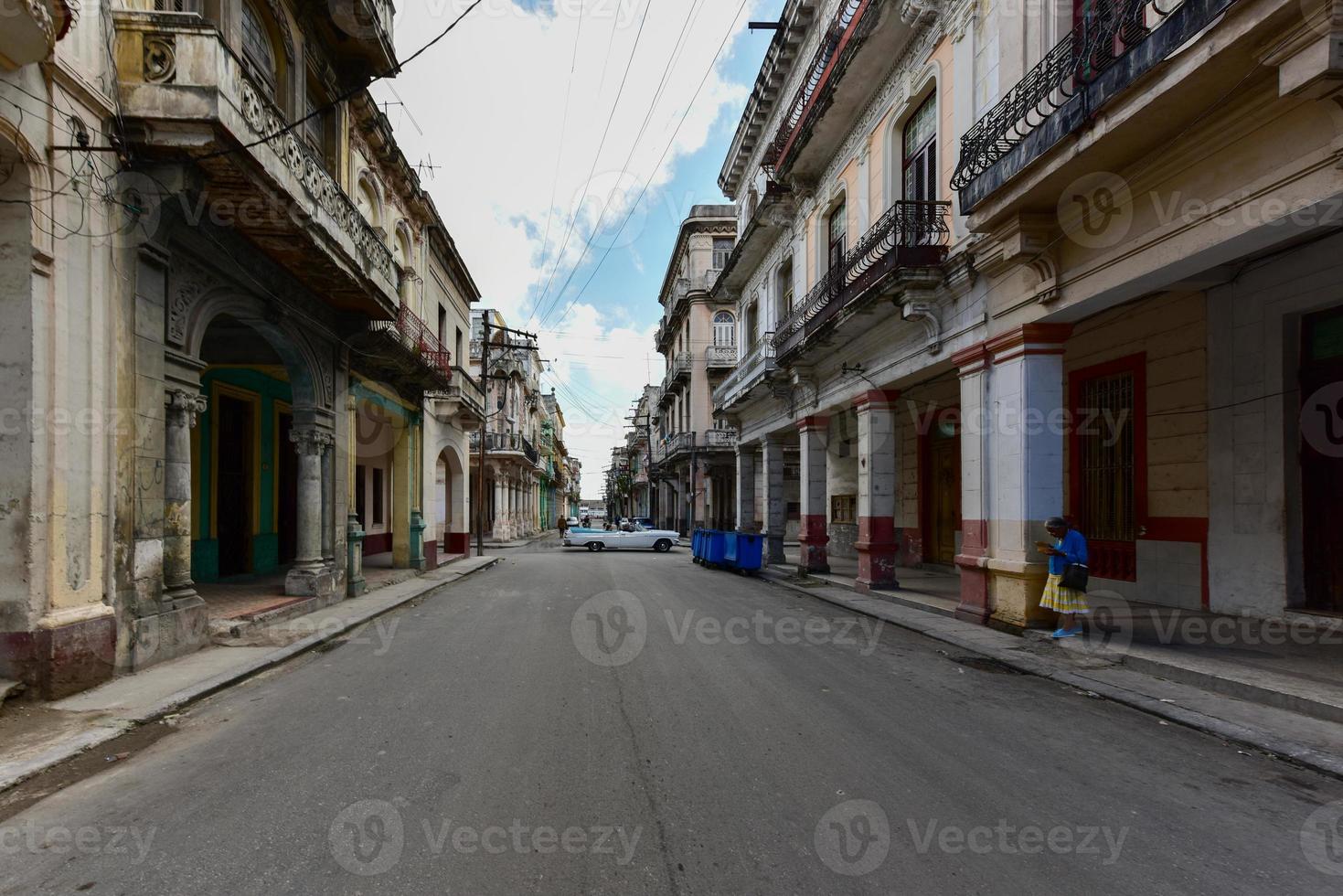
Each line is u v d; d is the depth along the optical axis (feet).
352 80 36.35
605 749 13.89
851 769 12.92
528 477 155.02
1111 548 32.99
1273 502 25.81
